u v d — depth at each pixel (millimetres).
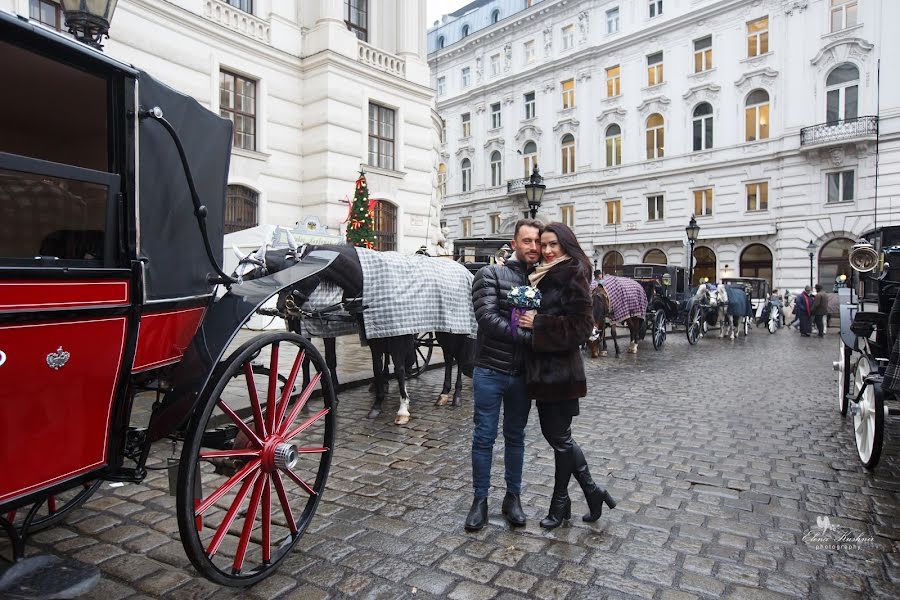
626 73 30438
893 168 22797
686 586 2752
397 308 5387
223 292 3189
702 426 5785
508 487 3455
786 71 25344
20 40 1793
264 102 14023
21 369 1815
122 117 2092
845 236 24172
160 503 3662
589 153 32062
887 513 3629
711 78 27594
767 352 12547
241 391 6238
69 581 1962
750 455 4828
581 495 3918
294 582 2766
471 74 38312
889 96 22875
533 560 3002
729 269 27484
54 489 2029
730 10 26812
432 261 6156
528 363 3213
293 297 4844
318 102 14750
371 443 5078
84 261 2051
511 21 35031
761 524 3461
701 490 4023
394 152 16844
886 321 4855
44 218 2047
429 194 17734
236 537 3230
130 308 2145
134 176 2129
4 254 1979
